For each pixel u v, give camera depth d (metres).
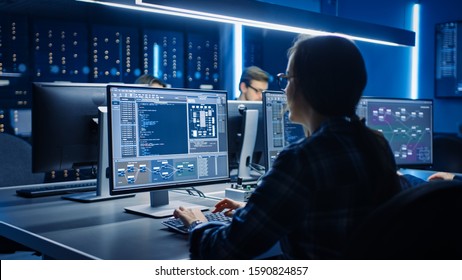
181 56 5.19
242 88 3.72
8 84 4.64
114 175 1.65
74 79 4.83
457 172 3.08
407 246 0.92
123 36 4.94
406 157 2.59
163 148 1.78
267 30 5.31
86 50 4.85
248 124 2.37
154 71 5.07
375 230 0.92
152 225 1.62
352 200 1.09
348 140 1.12
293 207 1.08
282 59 5.31
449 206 0.91
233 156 2.48
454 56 4.67
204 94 1.91
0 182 2.66
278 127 2.20
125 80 4.98
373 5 5.12
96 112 2.14
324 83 1.13
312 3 5.01
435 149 3.17
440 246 0.93
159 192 1.88
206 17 2.50
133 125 1.71
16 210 1.87
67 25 4.77
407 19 4.99
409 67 4.98
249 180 2.38
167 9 2.31
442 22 4.75
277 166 1.11
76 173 3.20
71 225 1.62
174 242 1.42
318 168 1.08
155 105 1.77
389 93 5.14
